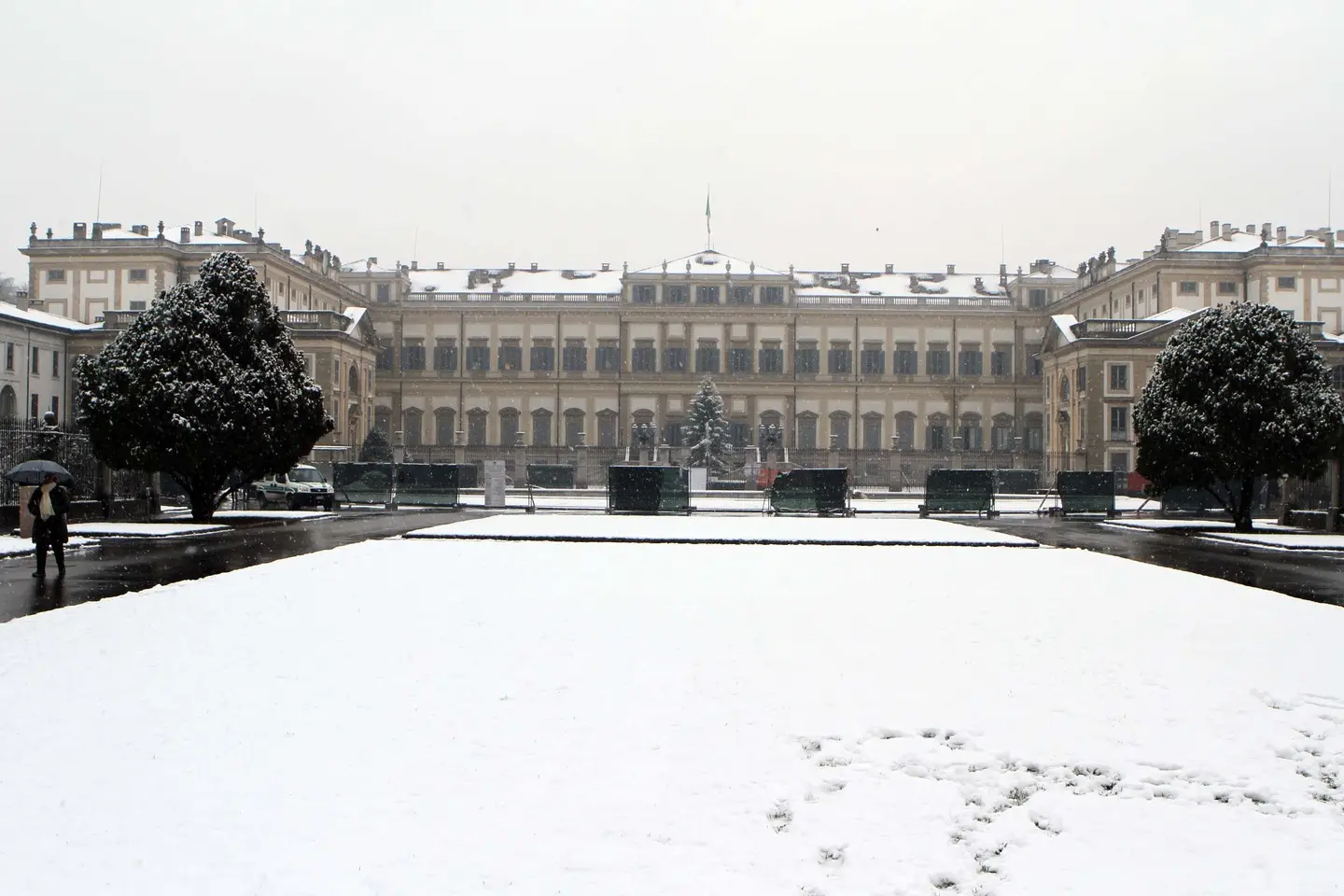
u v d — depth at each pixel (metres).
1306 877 8.12
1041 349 105.12
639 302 113.38
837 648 15.86
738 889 7.81
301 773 9.99
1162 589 22.92
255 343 44.91
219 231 99.25
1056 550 33.38
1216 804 9.66
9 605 20.56
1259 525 48.53
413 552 30.33
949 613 19.23
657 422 113.44
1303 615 19.17
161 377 42.44
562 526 42.34
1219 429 44.75
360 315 99.00
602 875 7.96
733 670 14.31
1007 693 13.17
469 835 8.62
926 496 57.19
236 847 8.32
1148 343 86.62
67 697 12.54
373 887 7.71
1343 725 11.95
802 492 55.66
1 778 9.77
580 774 10.09
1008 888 7.97
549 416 113.69
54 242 92.81
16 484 40.81
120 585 23.58
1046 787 10.03
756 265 117.06
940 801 9.64
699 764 10.43
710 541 35.84
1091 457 86.81
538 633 16.83
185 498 57.44
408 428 114.31
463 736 11.16
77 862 8.05
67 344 87.69
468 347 114.44
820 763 10.56
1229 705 12.70
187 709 12.05
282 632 16.66
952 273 122.25
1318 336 83.88
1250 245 94.00
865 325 113.81
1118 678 14.02
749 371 113.62
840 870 8.20
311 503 57.16
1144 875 8.17
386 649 15.43
